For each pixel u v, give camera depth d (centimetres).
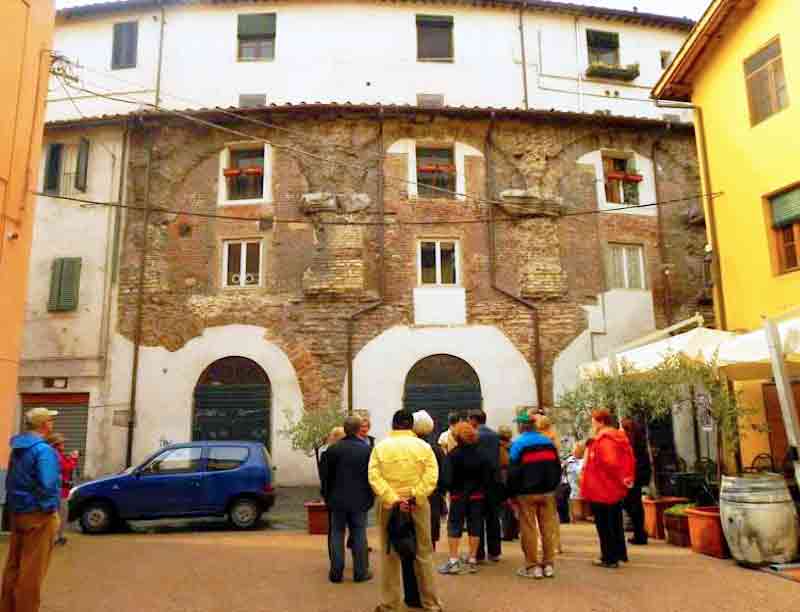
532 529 712
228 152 1891
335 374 1725
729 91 1438
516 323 1805
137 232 1834
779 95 1312
